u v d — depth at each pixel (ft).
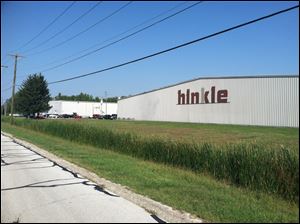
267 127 184.14
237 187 39.27
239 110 218.18
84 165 55.31
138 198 33.40
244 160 39.86
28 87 299.58
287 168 35.04
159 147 59.98
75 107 409.08
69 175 47.57
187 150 52.60
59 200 33.47
